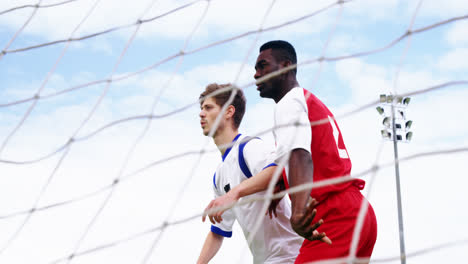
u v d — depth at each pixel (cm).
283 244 287
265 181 244
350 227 217
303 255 225
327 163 223
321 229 221
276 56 255
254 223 288
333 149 225
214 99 314
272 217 287
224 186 308
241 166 292
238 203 168
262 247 292
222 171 308
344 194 222
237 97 315
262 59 256
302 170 205
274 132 245
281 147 216
